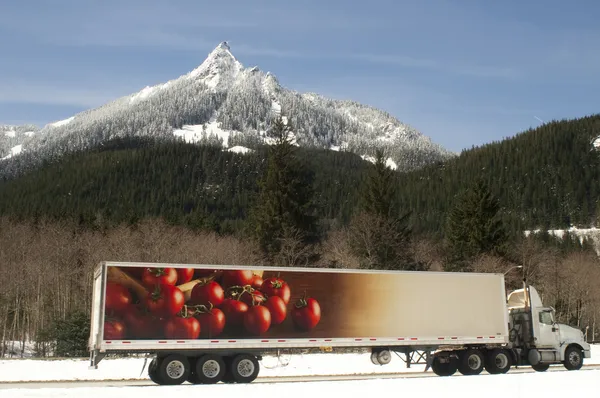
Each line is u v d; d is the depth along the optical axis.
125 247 62.03
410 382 22.67
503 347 28.92
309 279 25.72
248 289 24.78
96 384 24.36
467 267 67.62
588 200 165.12
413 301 27.20
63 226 78.06
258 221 63.28
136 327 23.14
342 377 27.25
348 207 132.25
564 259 83.44
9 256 61.72
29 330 60.88
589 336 79.25
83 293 63.59
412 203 150.75
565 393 21.11
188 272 24.09
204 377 23.70
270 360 32.78
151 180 187.75
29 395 18.75
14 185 174.88
